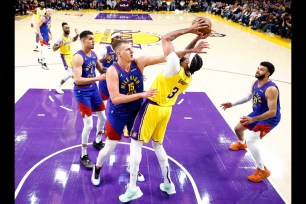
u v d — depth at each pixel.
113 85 3.38
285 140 5.48
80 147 4.99
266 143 5.37
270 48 13.04
